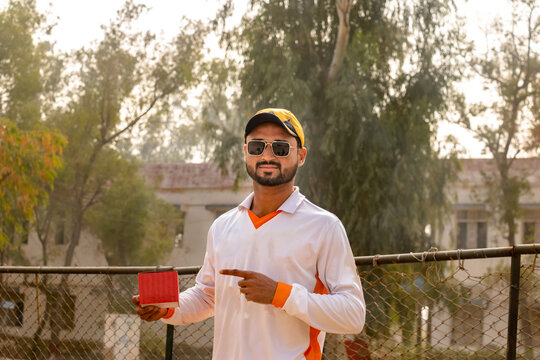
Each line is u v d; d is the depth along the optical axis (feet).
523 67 77.77
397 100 55.52
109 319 11.34
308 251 5.67
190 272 9.20
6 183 35.09
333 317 5.35
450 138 58.18
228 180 101.91
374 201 52.39
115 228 86.79
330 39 57.41
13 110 73.72
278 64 53.42
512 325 7.59
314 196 53.67
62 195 82.43
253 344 5.64
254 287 5.29
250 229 5.87
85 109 78.79
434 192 56.90
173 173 104.83
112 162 83.87
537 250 7.38
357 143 50.72
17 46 73.15
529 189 80.48
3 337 11.68
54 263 98.53
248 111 57.67
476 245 90.07
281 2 55.83
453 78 55.88
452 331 8.21
